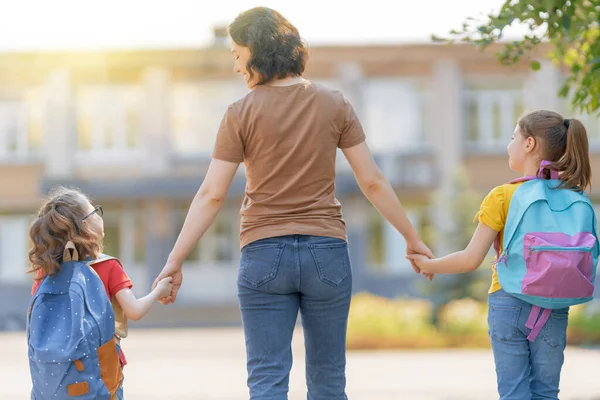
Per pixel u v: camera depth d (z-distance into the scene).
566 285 6.25
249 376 6.36
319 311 6.41
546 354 6.51
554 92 43.97
